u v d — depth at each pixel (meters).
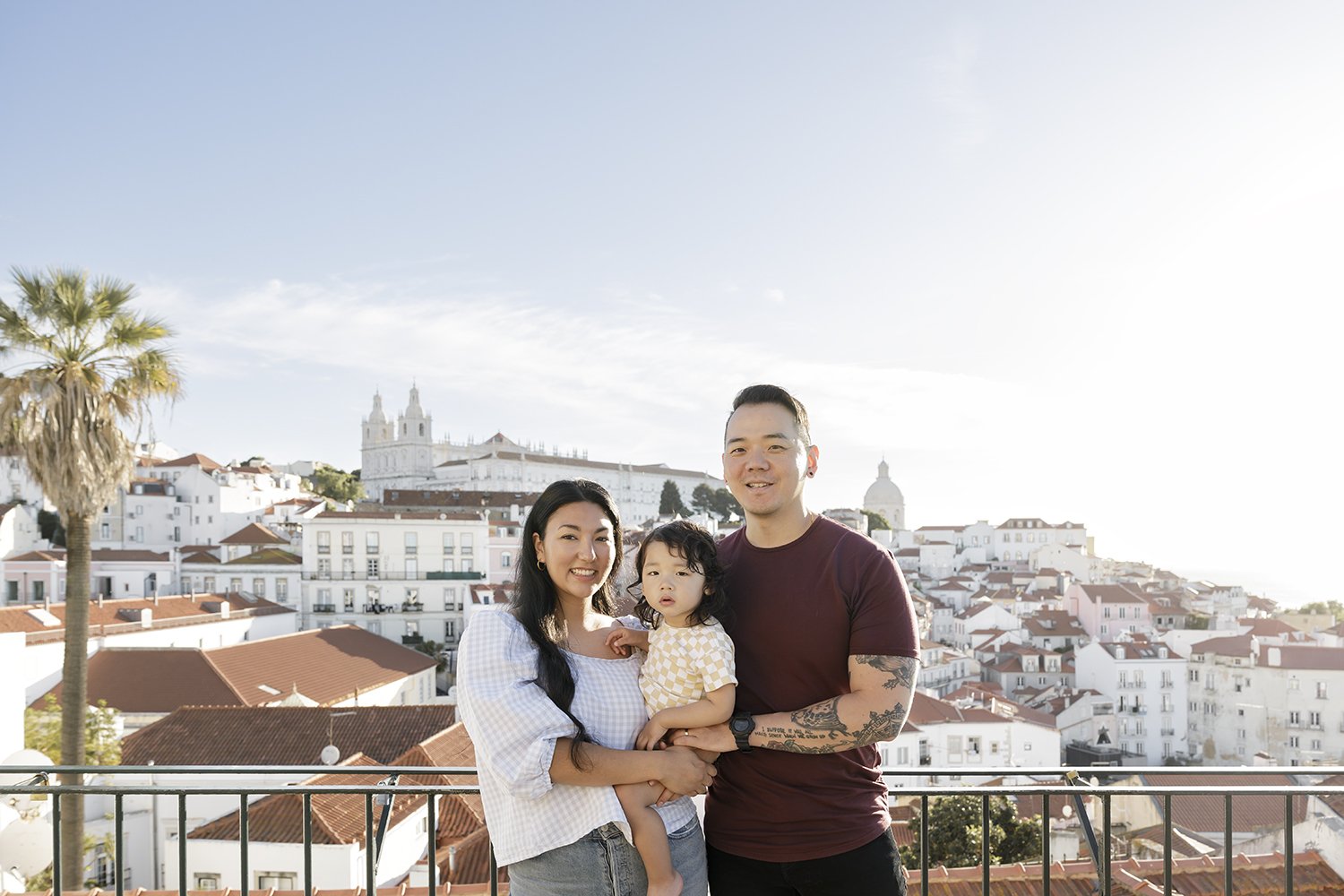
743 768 3.03
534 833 2.81
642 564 3.08
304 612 64.38
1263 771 3.80
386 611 64.94
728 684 2.91
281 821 17.33
